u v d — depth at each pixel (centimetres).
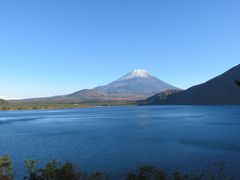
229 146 4903
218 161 3772
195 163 3694
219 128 8144
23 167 3594
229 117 12781
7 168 1808
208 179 2944
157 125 9656
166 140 5847
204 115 14712
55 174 1596
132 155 4319
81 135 7112
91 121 12688
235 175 3084
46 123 11981
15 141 6128
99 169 3484
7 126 10644
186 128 8381
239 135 6366
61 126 10225
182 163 3709
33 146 5350
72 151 4750
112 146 5197
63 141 5997
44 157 4281
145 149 4812
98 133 7506
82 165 3716
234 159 3862
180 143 5394
